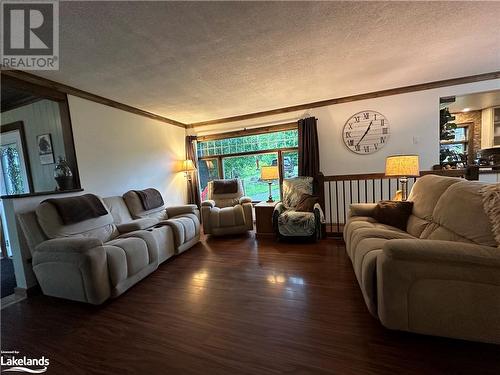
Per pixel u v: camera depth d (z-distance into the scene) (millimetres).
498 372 1166
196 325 1694
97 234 2566
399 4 1756
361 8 1777
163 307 1965
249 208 3912
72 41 1938
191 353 1429
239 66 2627
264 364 1307
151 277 2561
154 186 4312
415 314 1309
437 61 2832
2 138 3457
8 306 2123
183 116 4598
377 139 4012
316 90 3652
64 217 2283
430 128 3740
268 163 4883
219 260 2934
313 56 2510
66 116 2848
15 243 2293
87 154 3076
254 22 1868
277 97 3852
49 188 3252
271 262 2742
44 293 2189
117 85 2895
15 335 1717
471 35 2236
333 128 4223
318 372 1230
